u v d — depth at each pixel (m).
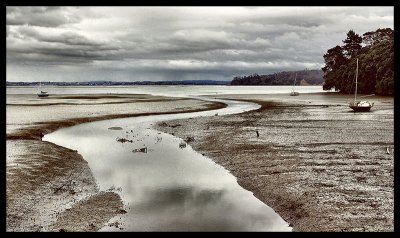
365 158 24.64
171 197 18.66
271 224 15.19
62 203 17.77
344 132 36.12
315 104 76.50
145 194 19.16
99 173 23.41
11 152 27.92
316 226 14.41
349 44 122.62
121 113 61.12
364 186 18.48
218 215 16.23
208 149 30.47
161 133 40.66
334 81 122.25
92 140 36.53
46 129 42.69
